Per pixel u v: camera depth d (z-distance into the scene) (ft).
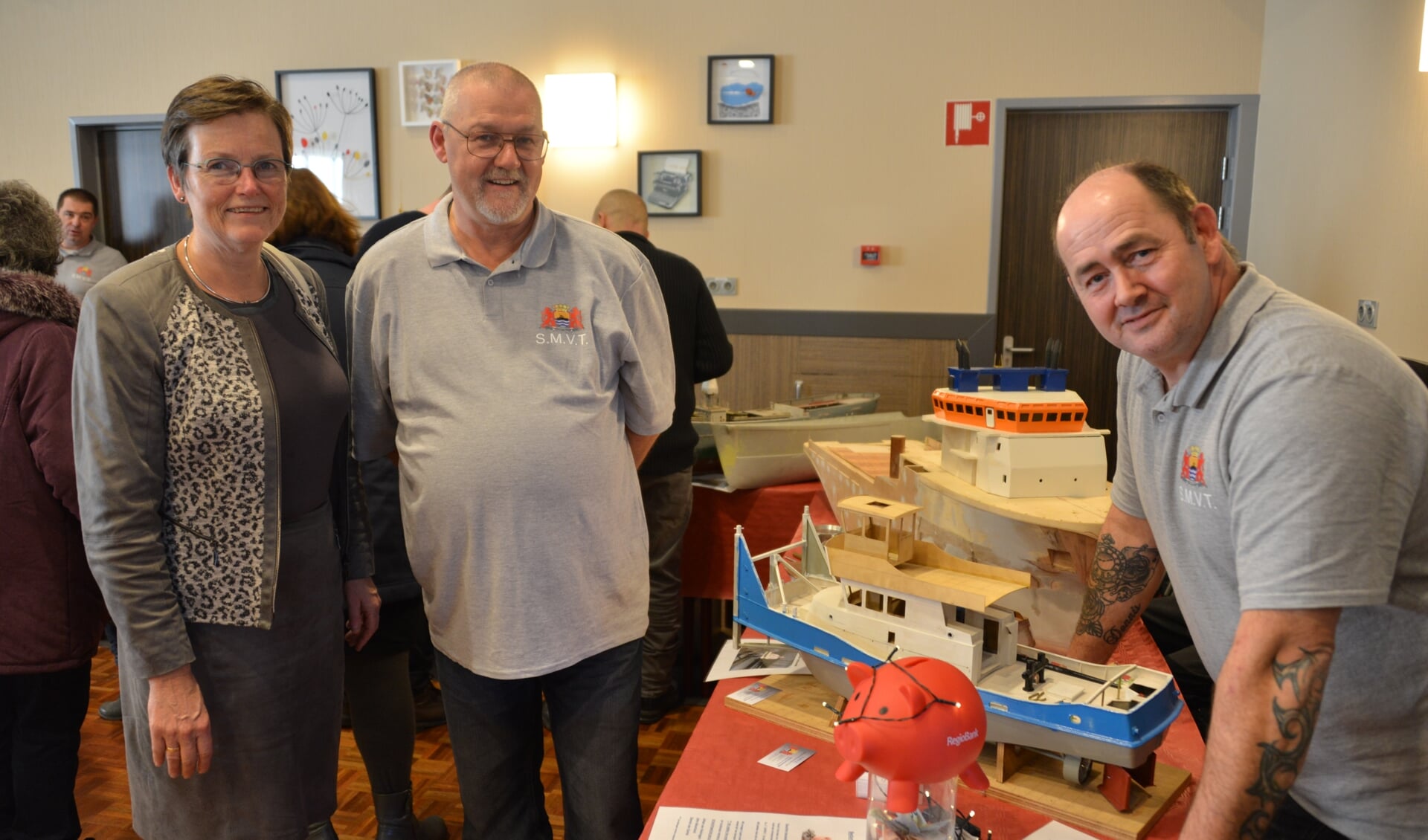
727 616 10.46
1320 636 3.05
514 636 4.91
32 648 5.54
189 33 15.61
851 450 7.82
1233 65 13.44
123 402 4.30
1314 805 3.72
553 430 4.85
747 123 14.51
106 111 16.01
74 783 6.15
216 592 4.62
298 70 15.33
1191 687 6.94
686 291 8.75
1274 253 12.80
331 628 5.14
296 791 5.01
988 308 14.38
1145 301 3.42
